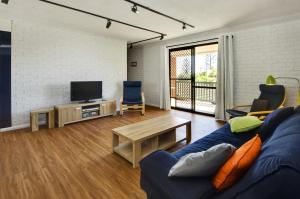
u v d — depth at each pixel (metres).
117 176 2.05
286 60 3.56
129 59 7.27
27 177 2.01
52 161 2.37
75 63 4.61
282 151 0.87
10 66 3.66
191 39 5.02
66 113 4.02
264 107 3.11
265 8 3.10
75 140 3.12
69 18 3.61
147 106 6.43
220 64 4.36
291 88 3.53
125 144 2.75
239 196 0.84
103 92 5.24
